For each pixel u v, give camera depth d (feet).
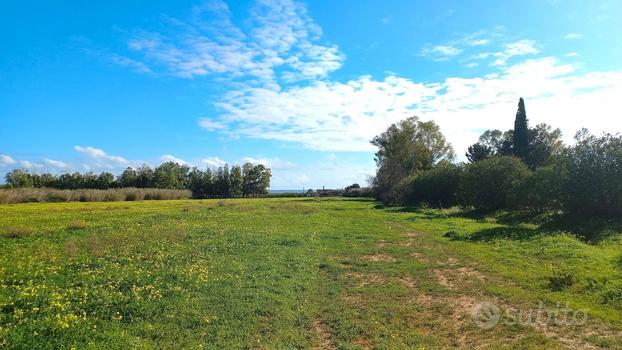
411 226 102.17
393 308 41.47
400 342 33.06
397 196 194.90
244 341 33.32
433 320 38.04
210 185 374.63
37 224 101.71
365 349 32.30
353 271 57.31
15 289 44.21
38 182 306.14
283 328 36.40
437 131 290.35
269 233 88.48
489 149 292.20
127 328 34.76
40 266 54.65
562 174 88.84
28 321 34.09
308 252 69.31
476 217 117.08
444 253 66.33
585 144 86.43
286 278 52.65
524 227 85.15
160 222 107.24
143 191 261.65
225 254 65.46
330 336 35.22
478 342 32.53
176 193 285.84
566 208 88.89
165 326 35.58
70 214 129.29
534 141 240.32
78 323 34.24
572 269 49.73
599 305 37.91
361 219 121.19
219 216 125.18
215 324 36.55
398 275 54.60
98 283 46.91
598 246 65.10
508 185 121.29
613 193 81.15
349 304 43.21
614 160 81.30
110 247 68.90
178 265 56.29
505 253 62.59
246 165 397.80
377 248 73.10
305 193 399.65
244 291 45.73
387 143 284.41
